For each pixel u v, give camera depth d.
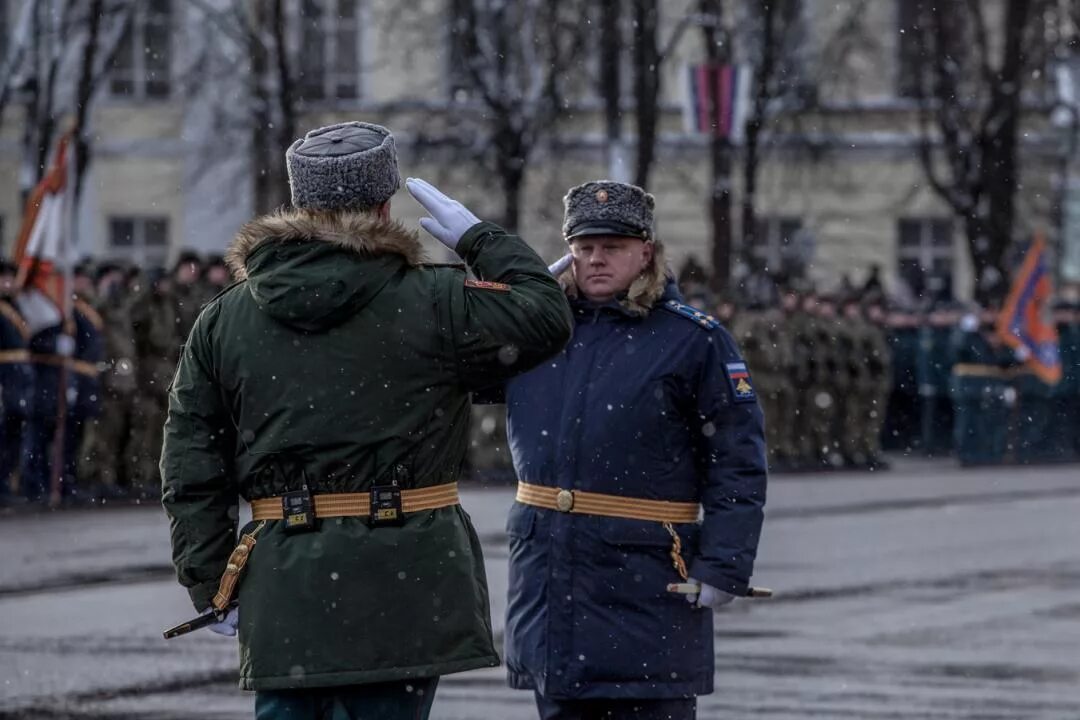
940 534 36.34
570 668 13.30
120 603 25.91
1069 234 85.75
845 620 25.20
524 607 13.52
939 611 26.08
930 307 66.88
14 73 66.19
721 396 13.43
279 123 69.12
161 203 82.50
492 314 10.95
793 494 45.56
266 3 69.38
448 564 10.82
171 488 11.07
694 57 82.81
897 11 87.19
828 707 19.47
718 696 20.02
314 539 10.75
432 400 10.92
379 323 10.85
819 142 77.38
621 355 13.48
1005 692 20.36
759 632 24.20
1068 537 36.03
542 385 13.59
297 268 10.76
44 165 64.88
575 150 77.81
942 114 70.69
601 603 13.33
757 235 84.19
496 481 47.69
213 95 80.50
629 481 13.40
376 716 10.73
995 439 59.41
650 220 13.69
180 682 20.48
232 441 11.15
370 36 82.25
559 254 71.44
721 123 63.25
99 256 82.25
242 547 10.95
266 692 10.85
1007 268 69.69
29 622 24.28
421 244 11.01
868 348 56.81
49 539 33.56
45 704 19.22
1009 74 70.19
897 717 19.03
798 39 75.12
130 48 82.06
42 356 41.19
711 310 54.28
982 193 69.94
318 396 10.80
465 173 74.19
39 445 41.56
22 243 41.41
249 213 81.81
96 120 82.00
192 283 44.12
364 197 10.94
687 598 13.41
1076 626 24.84
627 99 79.62
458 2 67.12
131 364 43.22
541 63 65.81
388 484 10.84
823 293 66.12
